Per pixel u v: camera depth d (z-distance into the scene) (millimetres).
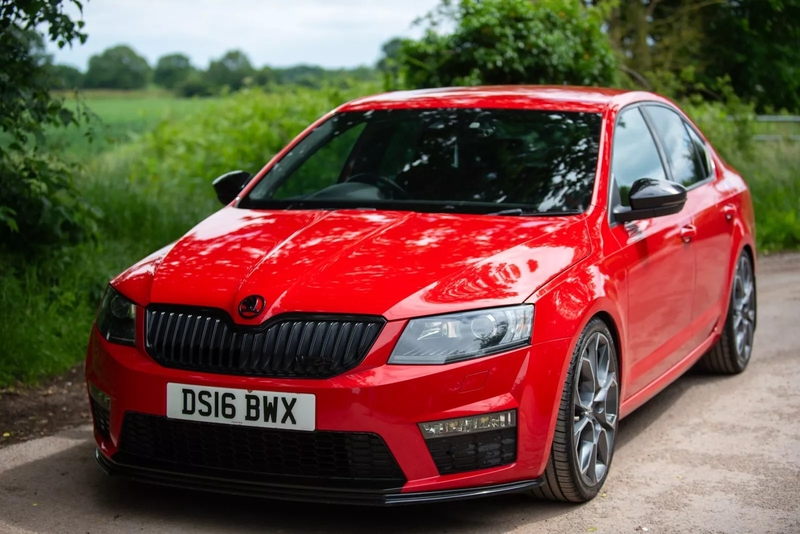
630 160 4773
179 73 60531
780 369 6066
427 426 3359
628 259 4211
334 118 5145
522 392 3473
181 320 3570
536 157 4512
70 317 6352
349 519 3721
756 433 4848
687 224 4992
